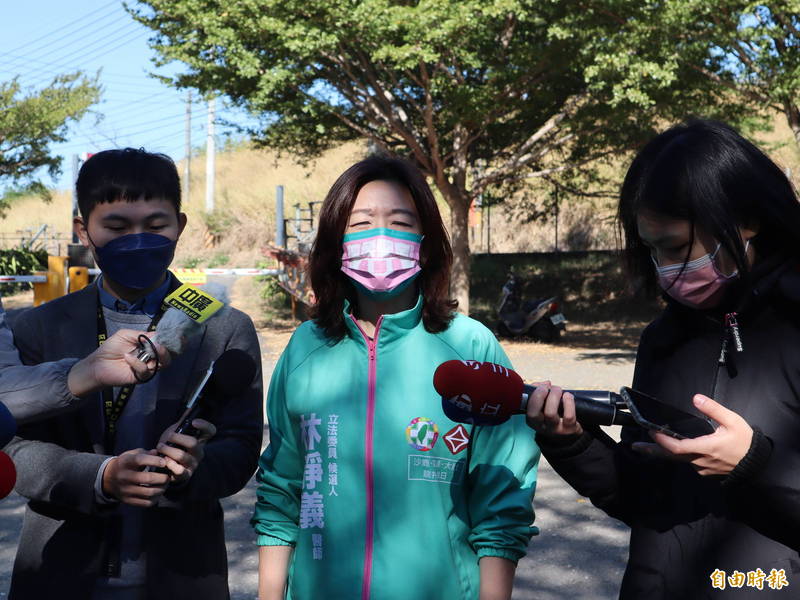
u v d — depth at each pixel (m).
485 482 2.30
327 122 16.77
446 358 2.36
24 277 9.87
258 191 34.81
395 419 2.29
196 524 2.34
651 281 2.05
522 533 2.28
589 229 27.05
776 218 1.81
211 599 2.35
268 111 16.55
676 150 1.83
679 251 1.86
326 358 2.39
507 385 1.86
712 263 1.83
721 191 1.79
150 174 2.34
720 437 1.65
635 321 20.34
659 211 1.83
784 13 12.35
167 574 2.27
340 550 2.26
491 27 14.21
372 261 2.31
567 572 4.65
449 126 16.98
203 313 2.06
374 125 17.47
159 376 2.36
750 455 1.64
